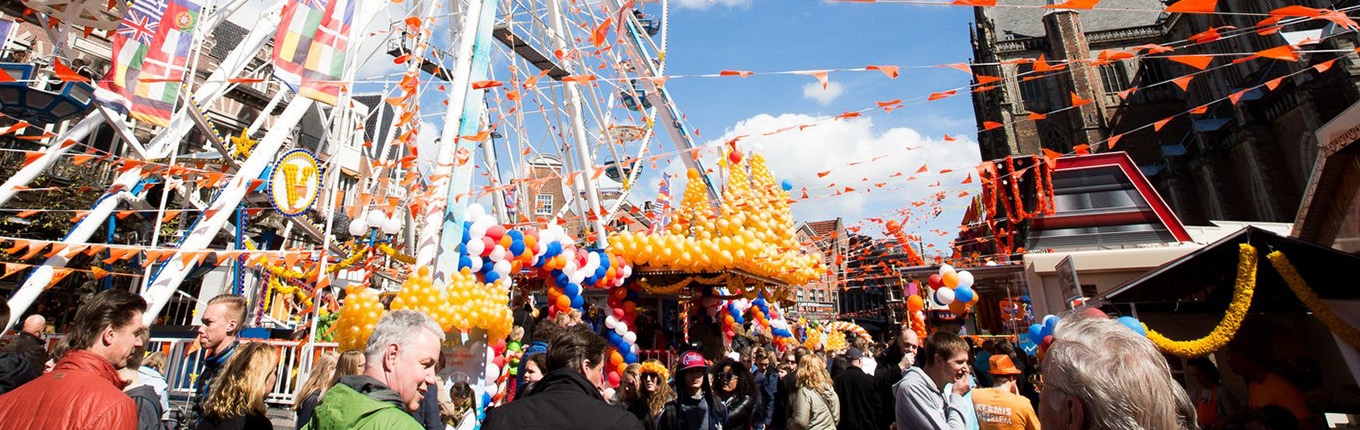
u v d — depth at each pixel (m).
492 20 9.42
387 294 8.91
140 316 2.85
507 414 2.63
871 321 43.47
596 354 3.10
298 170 10.43
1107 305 8.27
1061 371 1.93
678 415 5.81
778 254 12.93
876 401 5.73
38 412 2.22
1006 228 16.70
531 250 8.98
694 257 11.27
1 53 16.27
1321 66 5.37
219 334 4.08
